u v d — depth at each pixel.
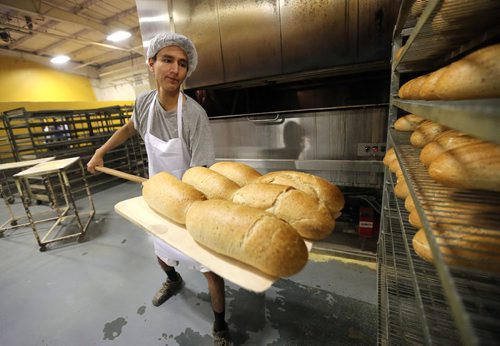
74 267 1.88
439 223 0.42
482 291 0.39
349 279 1.53
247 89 2.34
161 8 2.08
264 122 1.80
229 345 1.15
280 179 0.73
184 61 1.02
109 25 5.18
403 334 0.84
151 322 1.32
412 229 0.85
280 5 1.69
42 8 4.25
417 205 0.44
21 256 2.10
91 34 5.82
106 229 2.51
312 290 1.46
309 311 1.32
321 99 2.13
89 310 1.43
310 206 0.60
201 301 1.45
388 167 1.19
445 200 0.47
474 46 0.81
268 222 0.53
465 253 0.37
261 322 1.27
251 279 0.50
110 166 4.49
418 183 0.56
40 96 7.06
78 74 8.15
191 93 2.28
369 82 1.92
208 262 0.56
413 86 0.82
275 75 1.88
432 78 0.63
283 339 1.17
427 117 0.39
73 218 2.87
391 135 1.13
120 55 7.56
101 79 8.90
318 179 0.70
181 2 1.99
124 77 8.30
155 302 1.43
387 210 1.34
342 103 2.07
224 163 0.89
